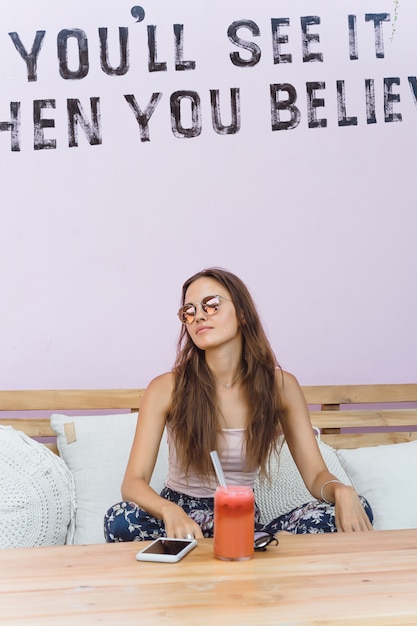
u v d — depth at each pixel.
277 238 2.44
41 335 2.37
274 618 0.90
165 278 2.42
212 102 2.44
